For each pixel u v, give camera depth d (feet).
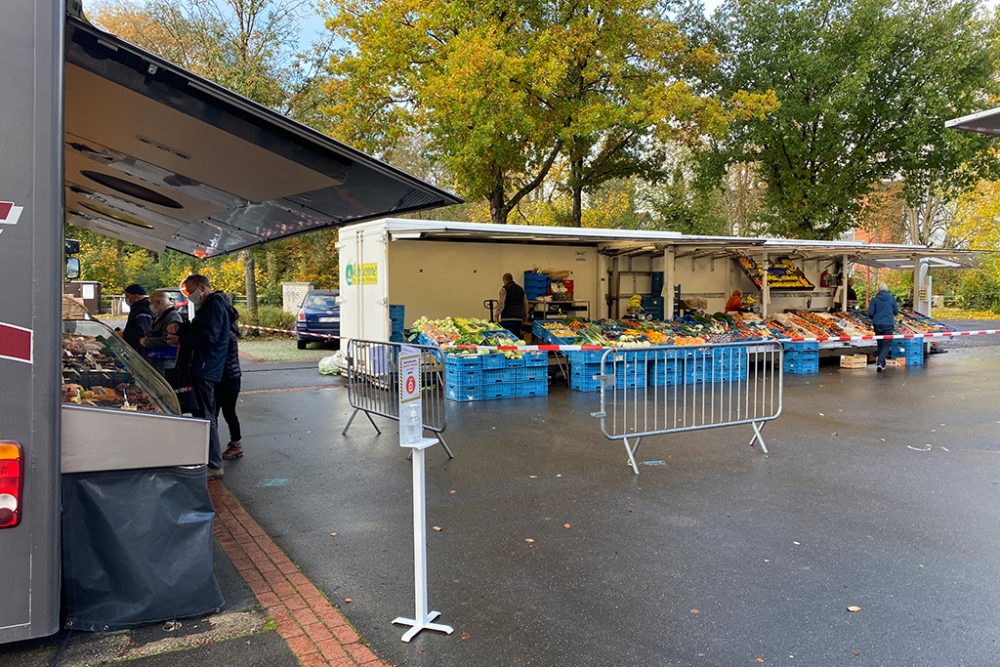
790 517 17.28
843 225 74.08
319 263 100.01
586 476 21.02
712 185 73.67
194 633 11.50
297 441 25.76
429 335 35.99
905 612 12.26
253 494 19.33
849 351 54.49
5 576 9.62
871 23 63.93
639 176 69.72
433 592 13.19
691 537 15.97
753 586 13.37
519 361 36.06
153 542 11.56
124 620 11.50
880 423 28.89
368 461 22.85
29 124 9.46
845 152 70.13
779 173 73.56
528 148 61.05
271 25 67.41
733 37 69.51
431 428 23.53
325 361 44.32
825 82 65.16
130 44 9.95
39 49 9.43
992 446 24.64
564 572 14.07
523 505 18.31
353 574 14.03
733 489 19.63
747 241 44.21
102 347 16.79
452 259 44.75
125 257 116.57
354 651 11.02
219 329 20.61
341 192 15.43
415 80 54.29
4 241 9.41
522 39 53.88
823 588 13.26
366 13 55.36
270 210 18.63
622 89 57.72
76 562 11.17
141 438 11.23
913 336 50.01
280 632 11.60
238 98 11.14
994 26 68.18
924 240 124.98
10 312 9.50
